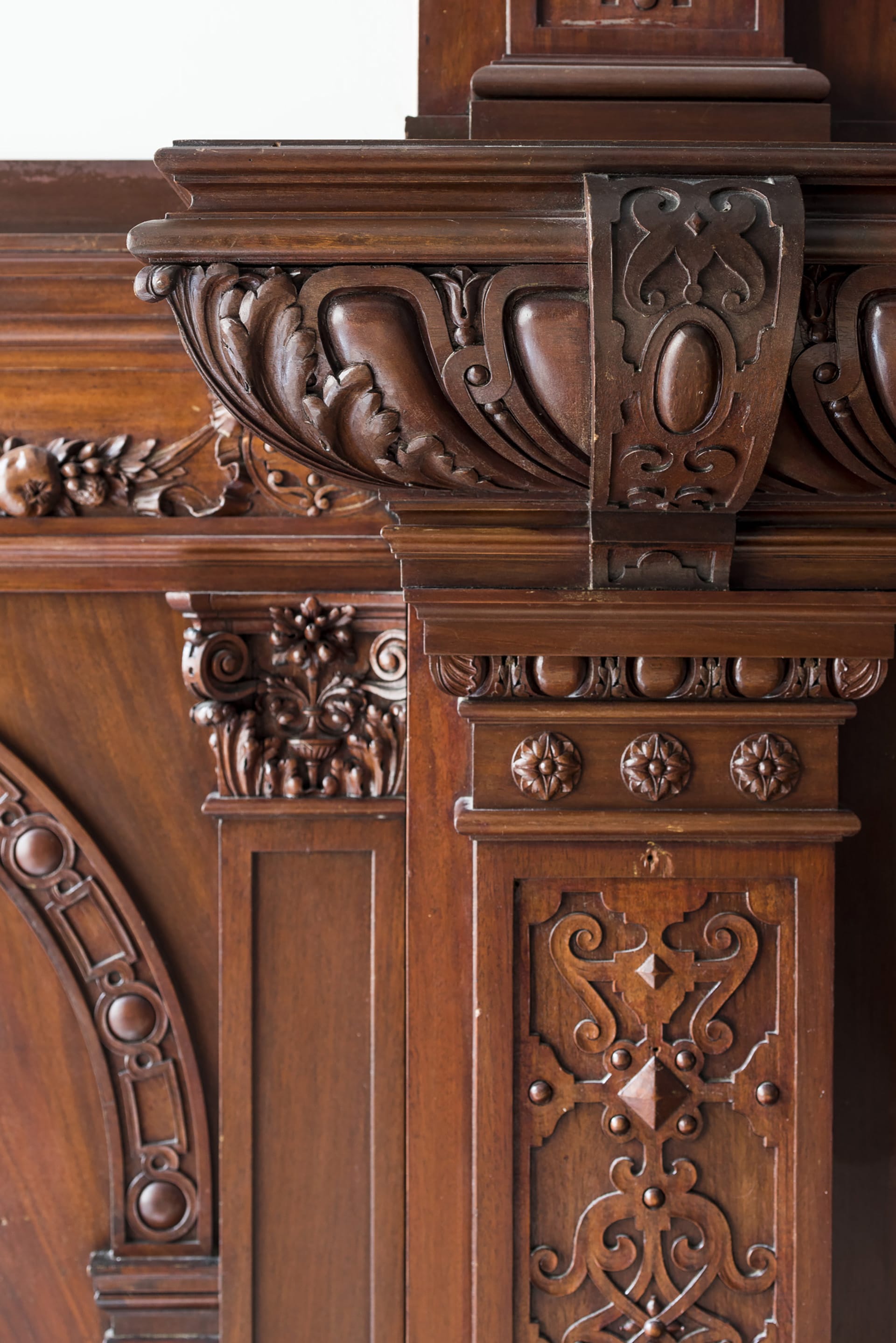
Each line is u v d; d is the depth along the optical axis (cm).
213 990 93
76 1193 94
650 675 75
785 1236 79
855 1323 89
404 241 61
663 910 78
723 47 76
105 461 87
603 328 60
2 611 90
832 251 62
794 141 65
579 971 78
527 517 72
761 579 74
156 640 91
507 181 61
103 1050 92
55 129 88
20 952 93
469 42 78
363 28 89
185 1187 93
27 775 90
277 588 88
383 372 63
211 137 89
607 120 74
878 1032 88
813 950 78
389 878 88
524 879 78
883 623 73
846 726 87
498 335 62
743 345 60
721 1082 78
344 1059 89
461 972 83
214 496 88
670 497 66
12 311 85
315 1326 90
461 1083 82
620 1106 79
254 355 63
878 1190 88
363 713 88
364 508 86
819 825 76
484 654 74
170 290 61
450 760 82
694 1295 79
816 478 68
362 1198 89
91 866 91
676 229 59
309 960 89
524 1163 79
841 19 79
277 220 62
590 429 63
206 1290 92
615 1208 79
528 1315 79
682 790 77
